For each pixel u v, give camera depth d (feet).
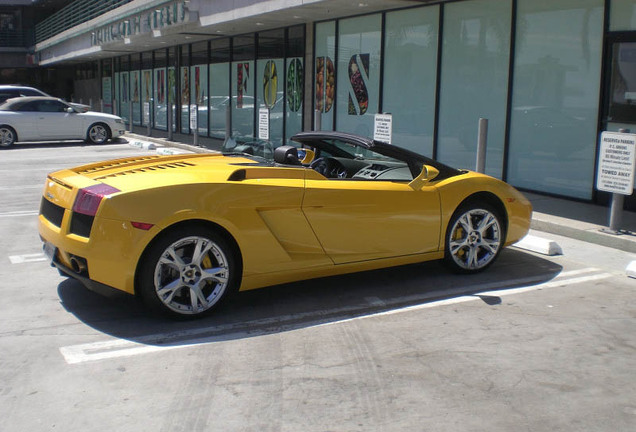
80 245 15.10
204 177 16.06
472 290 18.83
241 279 16.30
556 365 13.73
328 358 13.96
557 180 32.12
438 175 19.86
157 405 11.80
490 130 35.63
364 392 12.37
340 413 11.57
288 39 53.31
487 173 36.17
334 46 47.78
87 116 65.77
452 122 38.06
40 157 53.78
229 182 15.97
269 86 56.90
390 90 42.57
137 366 13.43
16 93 76.28
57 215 16.39
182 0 55.57
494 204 20.63
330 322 16.15
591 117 30.17
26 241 24.36
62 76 146.92
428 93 39.55
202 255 15.66
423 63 39.75
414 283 19.44
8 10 144.87
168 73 80.53
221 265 15.93
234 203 15.84
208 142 63.52
